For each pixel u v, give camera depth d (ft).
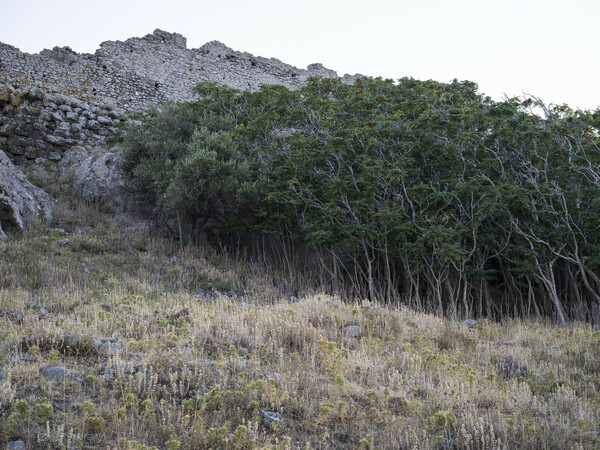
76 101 72.13
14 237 48.26
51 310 30.14
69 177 63.36
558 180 50.60
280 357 23.03
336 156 52.44
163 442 15.29
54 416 15.67
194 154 53.78
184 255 52.60
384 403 19.57
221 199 55.26
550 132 47.57
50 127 68.28
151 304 33.35
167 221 58.18
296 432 16.99
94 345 21.67
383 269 56.13
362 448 16.14
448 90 60.64
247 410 17.89
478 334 34.71
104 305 31.12
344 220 51.80
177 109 63.21
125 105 83.66
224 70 97.45
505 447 16.75
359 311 33.88
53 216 55.77
